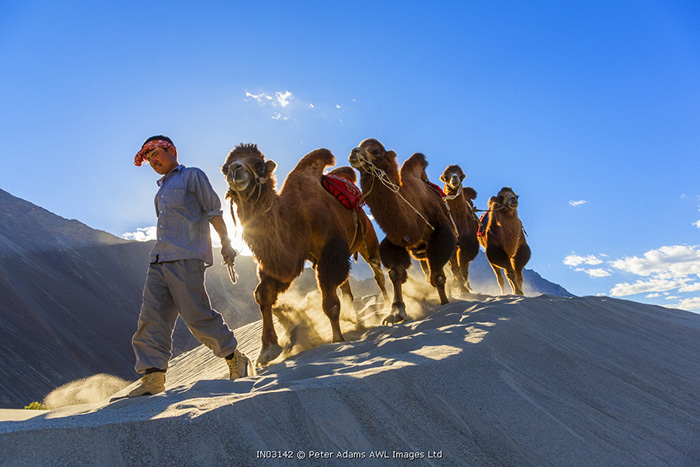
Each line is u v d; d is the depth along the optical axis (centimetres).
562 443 333
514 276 1184
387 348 504
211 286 11744
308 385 312
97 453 212
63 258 15675
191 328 455
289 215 657
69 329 11269
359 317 939
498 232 1182
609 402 432
